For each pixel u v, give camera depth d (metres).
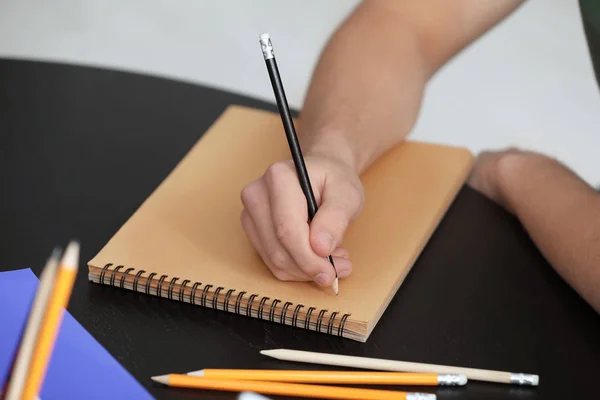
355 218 0.94
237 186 1.03
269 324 0.83
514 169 1.08
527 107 2.97
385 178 1.06
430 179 1.07
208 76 3.06
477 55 3.25
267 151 1.11
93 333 0.80
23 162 1.06
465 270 0.94
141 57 3.16
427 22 1.30
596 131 2.86
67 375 0.71
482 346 0.82
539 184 1.04
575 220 0.96
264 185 0.89
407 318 0.85
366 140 1.09
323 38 3.31
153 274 0.85
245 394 0.47
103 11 3.45
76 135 1.13
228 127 1.15
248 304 0.83
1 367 0.71
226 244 0.92
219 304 0.85
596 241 0.91
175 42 3.27
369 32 1.26
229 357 0.78
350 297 0.84
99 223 0.96
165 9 3.48
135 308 0.84
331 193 0.89
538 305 0.89
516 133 2.83
